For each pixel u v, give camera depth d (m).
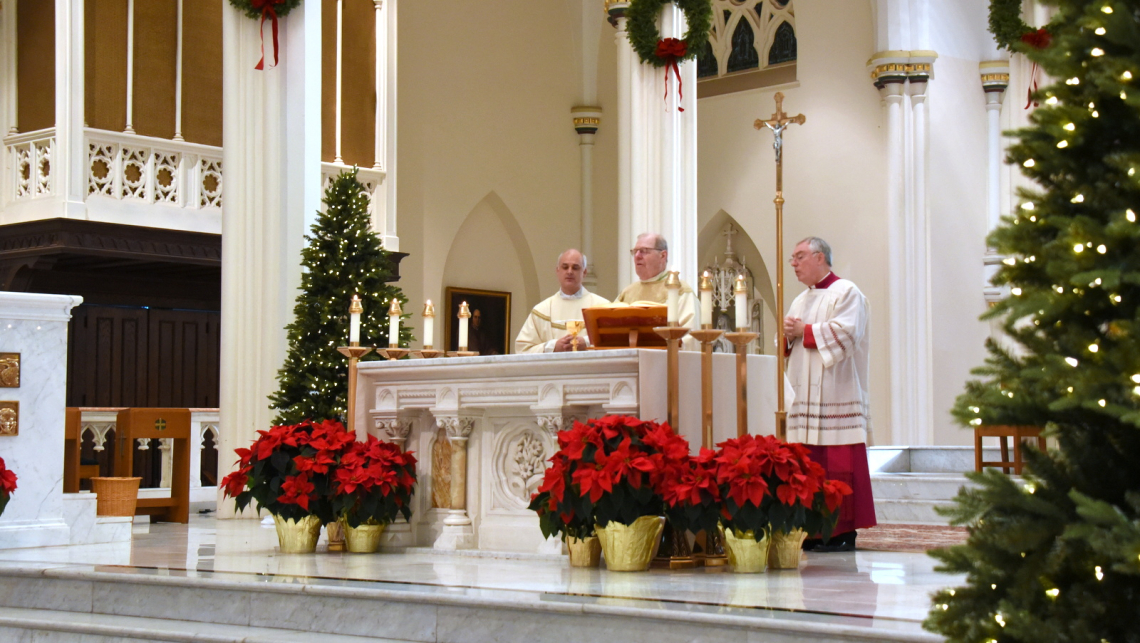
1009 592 3.73
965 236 18.95
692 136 13.80
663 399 7.23
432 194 20.39
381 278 10.11
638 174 13.54
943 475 13.21
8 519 8.39
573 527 6.98
